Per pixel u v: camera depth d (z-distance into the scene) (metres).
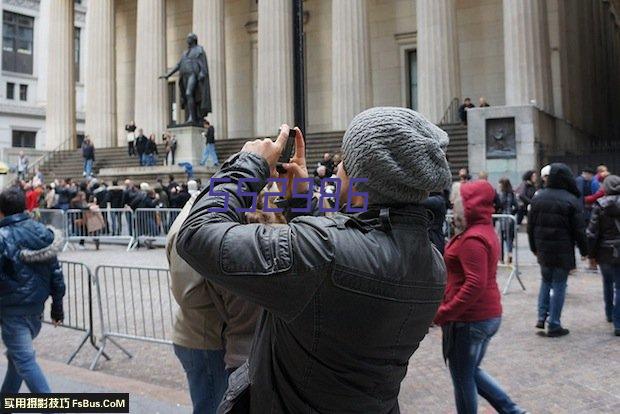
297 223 1.80
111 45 33.34
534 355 6.72
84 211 18.38
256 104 33.06
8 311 4.60
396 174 1.82
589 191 14.17
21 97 56.06
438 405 5.28
